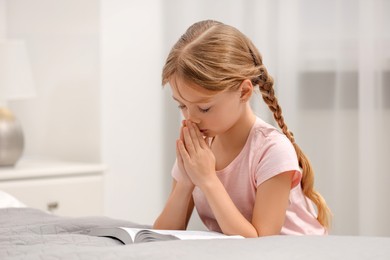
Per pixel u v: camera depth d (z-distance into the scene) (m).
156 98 3.30
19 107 3.48
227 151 1.62
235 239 1.25
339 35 3.01
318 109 3.05
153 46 3.28
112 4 3.14
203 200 1.66
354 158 3.00
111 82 3.16
